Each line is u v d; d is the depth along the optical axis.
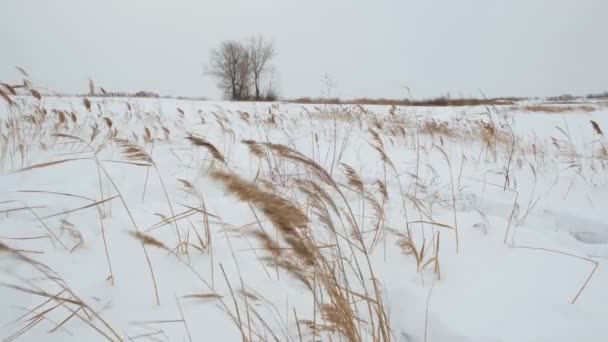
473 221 2.95
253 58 44.12
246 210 2.95
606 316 1.62
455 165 5.15
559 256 2.27
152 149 5.00
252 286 2.04
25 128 5.68
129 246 2.35
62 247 2.24
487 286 1.94
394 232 2.45
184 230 2.62
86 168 3.82
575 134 9.51
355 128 8.35
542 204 3.55
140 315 1.74
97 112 9.34
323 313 1.68
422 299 1.89
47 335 1.54
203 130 7.32
